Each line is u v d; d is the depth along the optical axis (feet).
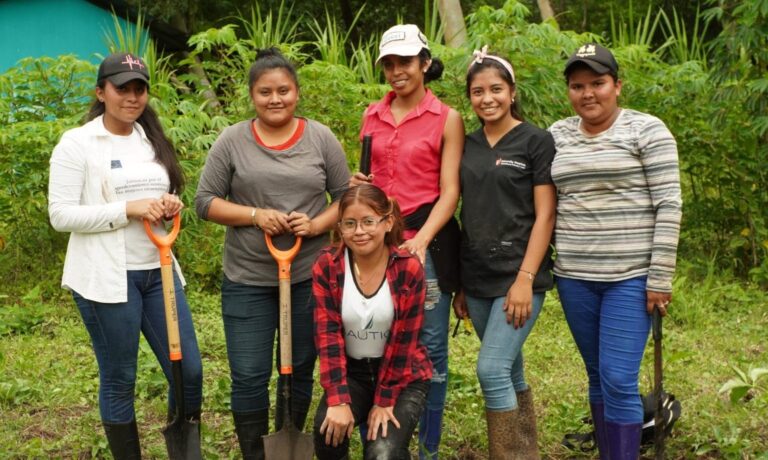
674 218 10.87
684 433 14.05
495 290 11.78
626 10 51.08
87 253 11.21
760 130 23.06
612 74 11.15
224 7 47.83
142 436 14.42
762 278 23.97
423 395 11.15
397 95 12.39
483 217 11.76
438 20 38.70
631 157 11.10
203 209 11.74
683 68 25.48
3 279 24.35
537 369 17.81
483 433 14.21
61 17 41.42
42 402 15.80
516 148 11.68
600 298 11.59
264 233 11.55
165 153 11.77
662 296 10.98
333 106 23.17
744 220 25.77
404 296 10.84
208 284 24.23
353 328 10.97
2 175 23.35
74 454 13.55
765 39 22.93
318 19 49.60
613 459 11.50
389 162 12.17
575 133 11.58
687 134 25.50
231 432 14.43
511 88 11.82
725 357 18.45
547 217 11.63
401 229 10.98
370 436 10.73
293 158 11.66
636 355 11.29
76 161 11.09
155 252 11.56
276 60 11.48
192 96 26.11
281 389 12.24
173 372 11.30
